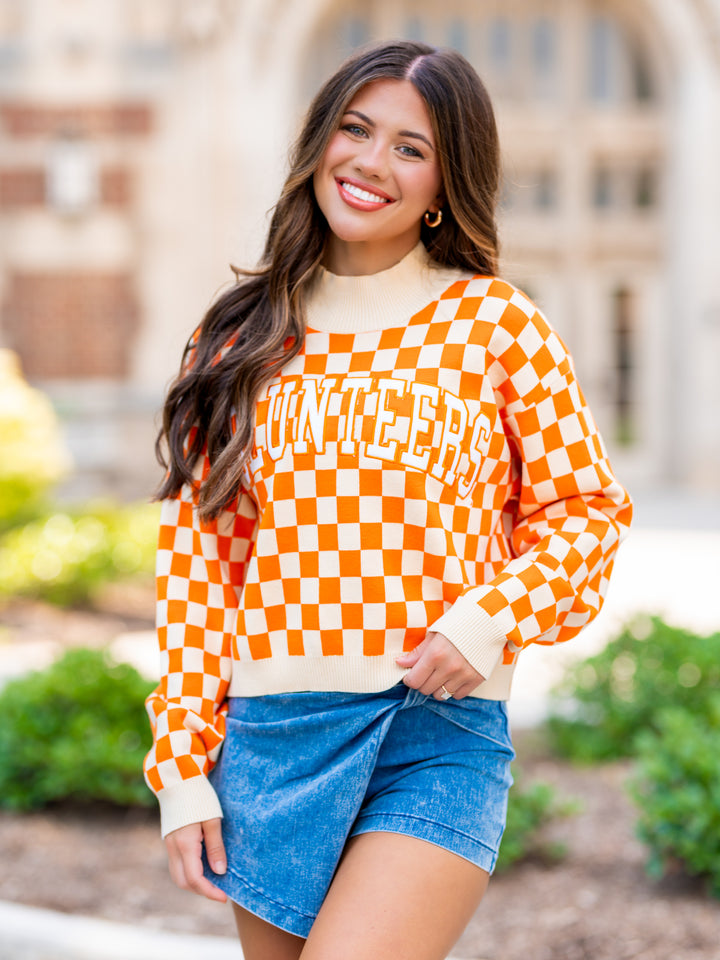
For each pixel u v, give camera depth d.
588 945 2.73
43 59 12.04
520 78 13.45
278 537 1.62
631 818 3.55
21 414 7.58
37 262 12.23
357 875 1.50
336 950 1.44
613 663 4.27
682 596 7.27
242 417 1.67
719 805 2.87
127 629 6.42
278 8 12.09
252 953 1.66
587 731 4.25
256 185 12.19
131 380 12.34
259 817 1.61
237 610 1.75
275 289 1.71
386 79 1.66
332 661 1.59
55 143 12.05
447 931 1.50
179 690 1.70
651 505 12.11
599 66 13.58
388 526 1.58
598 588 1.67
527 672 5.27
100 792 3.58
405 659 1.56
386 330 1.67
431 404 1.60
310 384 1.65
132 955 2.57
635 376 13.69
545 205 13.61
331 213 1.70
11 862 3.24
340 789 1.56
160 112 12.17
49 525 7.28
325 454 1.59
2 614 6.68
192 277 12.27
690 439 13.22
